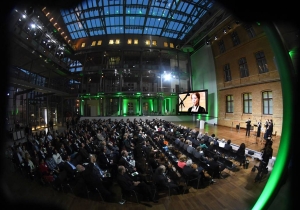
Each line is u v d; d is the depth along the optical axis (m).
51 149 8.98
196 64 29.72
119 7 26.09
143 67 31.83
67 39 30.66
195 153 8.32
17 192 5.28
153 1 24.36
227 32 20.19
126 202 5.11
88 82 32.94
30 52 17.62
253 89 17.67
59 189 5.61
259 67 17.08
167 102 35.31
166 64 35.16
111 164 7.46
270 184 2.42
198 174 6.02
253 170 7.43
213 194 5.58
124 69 29.08
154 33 31.61
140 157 9.94
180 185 5.98
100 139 12.48
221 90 23.12
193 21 26.41
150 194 5.18
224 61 22.23
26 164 6.60
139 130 14.77
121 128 17.12
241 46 18.98
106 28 30.38
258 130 13.38
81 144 10.03
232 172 7.41
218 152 9.41
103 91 30.52
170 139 12.41
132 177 6.26
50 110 26.06
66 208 4.71
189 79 31.08
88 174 5.30
